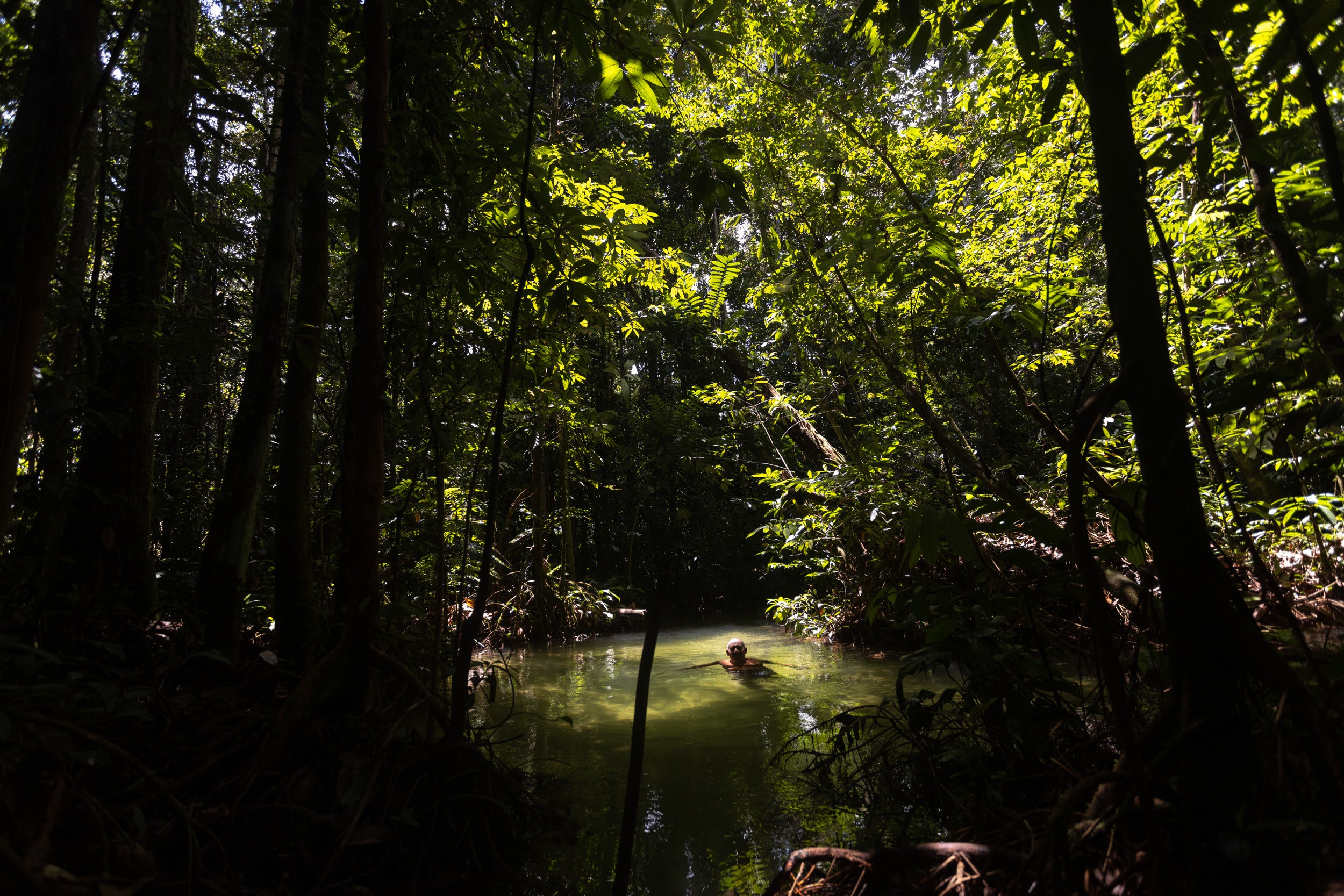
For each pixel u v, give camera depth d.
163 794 1.95
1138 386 1.75
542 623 8.56
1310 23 1.56
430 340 3.39
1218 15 1.71
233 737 2.57
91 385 3.32
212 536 3.52
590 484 10.59
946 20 2.38
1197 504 1.69
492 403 5.57
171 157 4.06
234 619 3.12
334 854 2.19
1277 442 1.92
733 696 5.33
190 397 7.50
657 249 10.94
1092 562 1.66
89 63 1.84
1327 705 1.61
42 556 2.86
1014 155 5.29
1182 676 1.66
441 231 3.26
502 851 2.64
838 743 3.46
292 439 3.45
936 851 1.86
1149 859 1.57
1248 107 2.12
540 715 4.90
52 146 1.77
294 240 3.35
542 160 4.48
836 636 7.74
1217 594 1.62
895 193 5.29
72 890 1.55
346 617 2.81
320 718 2.70
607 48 3.00
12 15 1.90
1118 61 1.84
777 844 2.70
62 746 1.86
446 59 3.78
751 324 11.09
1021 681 2.78
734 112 5.79
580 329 5.18
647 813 3.05
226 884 1.98
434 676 3.06
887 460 6.92
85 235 4.46
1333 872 1.38
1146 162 2.26
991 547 4.73
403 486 5.11
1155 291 1.78
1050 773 2.51
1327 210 1.68
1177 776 1.60
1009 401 7.34
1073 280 4.43
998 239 5.09
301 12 3.23
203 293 5.98
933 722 3.93
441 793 2.62
